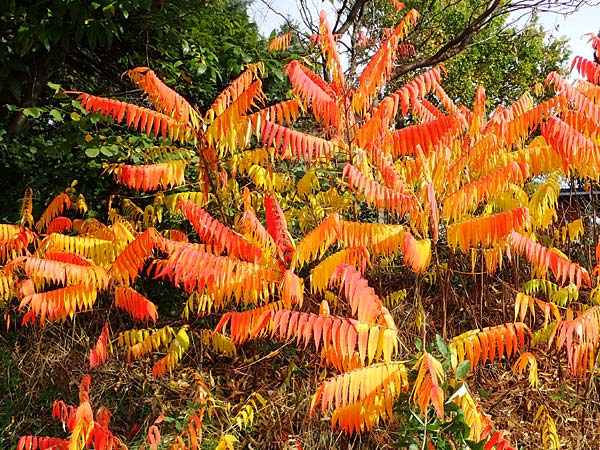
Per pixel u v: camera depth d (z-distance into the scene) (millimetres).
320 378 3654
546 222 3674
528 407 3416
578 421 3232
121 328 4414
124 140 4531
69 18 4359
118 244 3648
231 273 2670
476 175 3547
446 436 2299
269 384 3885
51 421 3645
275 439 3395
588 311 2553
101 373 3959
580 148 2691
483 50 13711
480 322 3922
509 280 4645
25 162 5102
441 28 11219
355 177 2590
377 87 2756
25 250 3908
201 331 3930
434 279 4246
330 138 3381
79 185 4973
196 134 3170
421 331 3496
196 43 5340
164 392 3838
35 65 4613
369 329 2283
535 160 3176
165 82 5020
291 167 4770
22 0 4480
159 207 4234
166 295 4746
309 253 2693
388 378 2270
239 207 4207
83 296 3037
